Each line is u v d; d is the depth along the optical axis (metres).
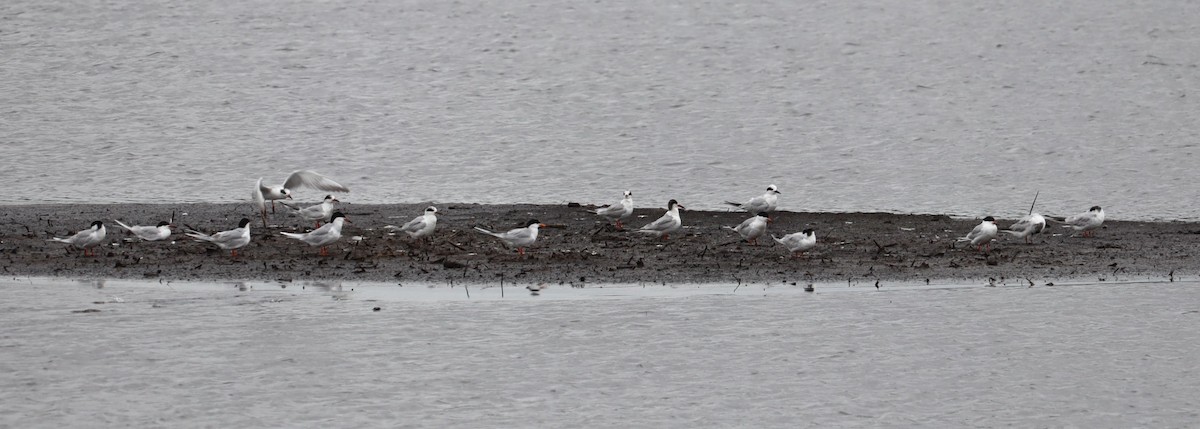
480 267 25.38
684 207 36.03
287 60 65.88
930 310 22.62
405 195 38.62
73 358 19.83
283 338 20.88
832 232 29.20
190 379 19.05
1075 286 24.22
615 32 73.19
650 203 37.25
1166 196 37.59
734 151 46.50
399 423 17.50
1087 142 47.72
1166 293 23.66
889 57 67.19
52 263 25.69
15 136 48.03
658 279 24.56
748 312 22.47
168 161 44.09
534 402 18.30
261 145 47.25
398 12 78.00
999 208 35.75
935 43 70.38
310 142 47.94
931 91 59.12
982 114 53.97
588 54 67.88
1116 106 55.31
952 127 51.16
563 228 29.55
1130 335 21.17
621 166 43.78
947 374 19.42
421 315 22.22
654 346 20.64
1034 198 37.38
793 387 18.94
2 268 25.27
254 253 26.64
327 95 57.88
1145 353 20.28
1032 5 79.50
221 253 26.58
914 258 26.39
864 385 18.97
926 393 18.69
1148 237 28.73
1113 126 51.06
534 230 26.02
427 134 49.53
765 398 18.52
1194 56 66.06
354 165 44.03
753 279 24.64
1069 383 19.02
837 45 70.00
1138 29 72.44
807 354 20.33
